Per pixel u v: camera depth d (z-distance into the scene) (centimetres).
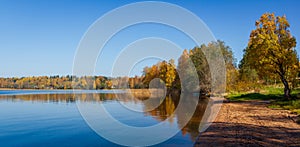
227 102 3197
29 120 2250
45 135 1583
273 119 1723
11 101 4712
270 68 2800
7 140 1466
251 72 4847
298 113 1891
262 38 2812
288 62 2700
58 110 3072
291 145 1052
